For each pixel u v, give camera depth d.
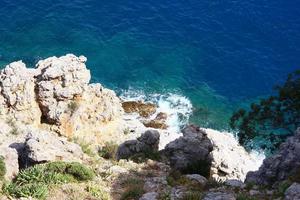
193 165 41.94
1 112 45.91
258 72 66.81
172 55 68.88
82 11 73.75
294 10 74.31
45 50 68.75
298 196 27.89
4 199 28.55
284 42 70.19
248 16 73.38
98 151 45.53
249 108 62.97
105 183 32.84
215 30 71.88
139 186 32.34
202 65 67.88
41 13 73.06
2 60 66.69
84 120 49.22
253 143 56.50
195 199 29.91
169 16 73.62
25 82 46.69
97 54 68.62
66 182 31.33
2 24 71.19
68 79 47.72
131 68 67.06
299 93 40.06
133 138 51.03
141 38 70.62
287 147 34.12
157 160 43.00
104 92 51.81
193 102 63.41
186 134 44.59
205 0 75.81
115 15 73.44
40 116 48.00
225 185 32.91
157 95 63.81
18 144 37.59
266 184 33.34
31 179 31.22
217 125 60.81
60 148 37.38
